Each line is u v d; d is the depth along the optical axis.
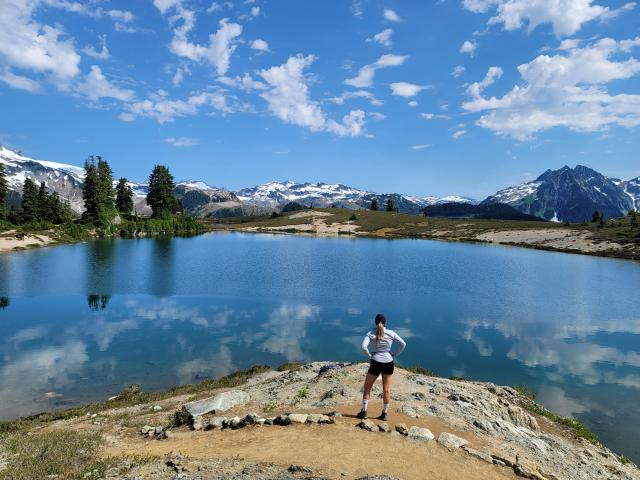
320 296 51.41
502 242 138.00
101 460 10.56
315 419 12.49
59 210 154.75
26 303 45.94
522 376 27.34
